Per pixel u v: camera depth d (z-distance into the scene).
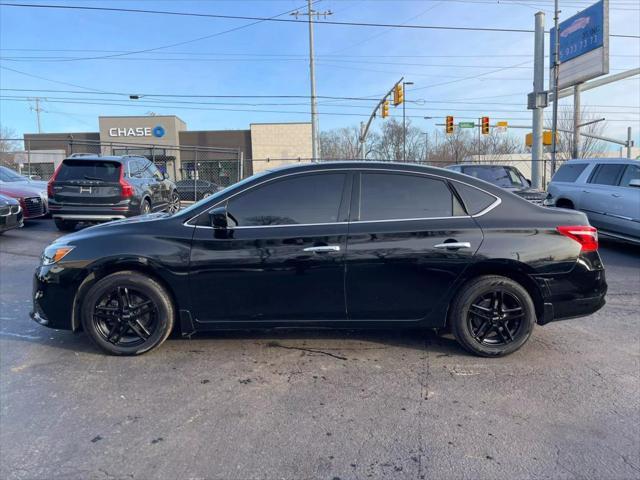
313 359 4.13
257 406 3.34
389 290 4.00
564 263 4.04
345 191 4.07
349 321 4.08
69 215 10.49
